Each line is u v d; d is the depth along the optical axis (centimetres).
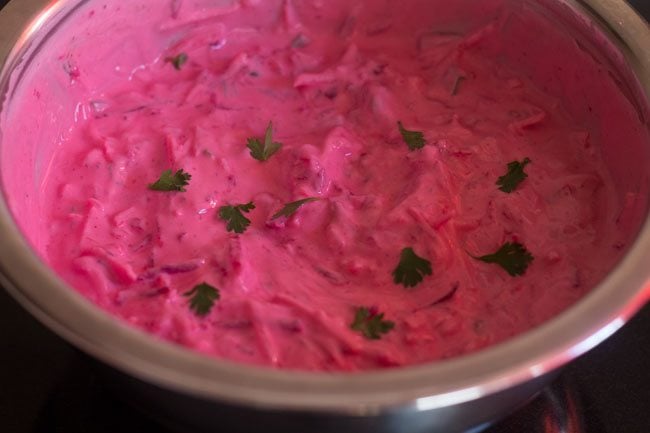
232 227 35
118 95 40
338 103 40
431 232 34
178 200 35
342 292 33
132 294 32
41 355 33
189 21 42
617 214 35
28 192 34
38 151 36
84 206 36
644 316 35
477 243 35
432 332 31
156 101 40
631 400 32
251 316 31
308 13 43
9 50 33
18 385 32
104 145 37
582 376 33
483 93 41
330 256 34
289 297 32
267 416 25
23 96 34
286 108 40
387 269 33
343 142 38
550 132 40
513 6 40
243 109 40
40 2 35
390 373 24
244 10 42
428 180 36
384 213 35
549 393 32
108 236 35
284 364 30
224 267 33
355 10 43
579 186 37
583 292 33
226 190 36
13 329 34
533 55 41
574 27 38
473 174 37
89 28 38
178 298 32
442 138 38
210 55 43
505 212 35
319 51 43
